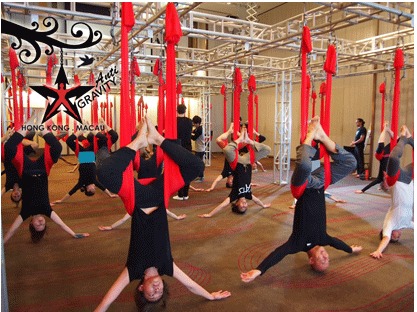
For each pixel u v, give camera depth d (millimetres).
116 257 3498
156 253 2295
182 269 3234
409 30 4801
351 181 7965
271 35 4773
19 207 5367
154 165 3762
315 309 2557
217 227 4508
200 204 5766
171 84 2021
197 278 3051
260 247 3809
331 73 2383
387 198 6148
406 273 3145
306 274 3131
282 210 5363
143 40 4266
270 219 4879
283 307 2580
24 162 3650
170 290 2834
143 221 2256
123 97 1866
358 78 9242
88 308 2561
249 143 4586
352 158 2713
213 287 2889
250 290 2840
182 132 5250
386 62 5934
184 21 4102
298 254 3611
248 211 5316
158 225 2307
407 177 3598
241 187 4824
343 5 3105
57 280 2996
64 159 11164
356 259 3451
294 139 11875
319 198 2826
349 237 4109
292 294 2777
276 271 3193
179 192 6062
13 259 3428
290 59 7047
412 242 3918
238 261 3432
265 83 8805
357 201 5926
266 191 6840
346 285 2928
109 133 4949
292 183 2645
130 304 2621
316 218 2805
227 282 2984
